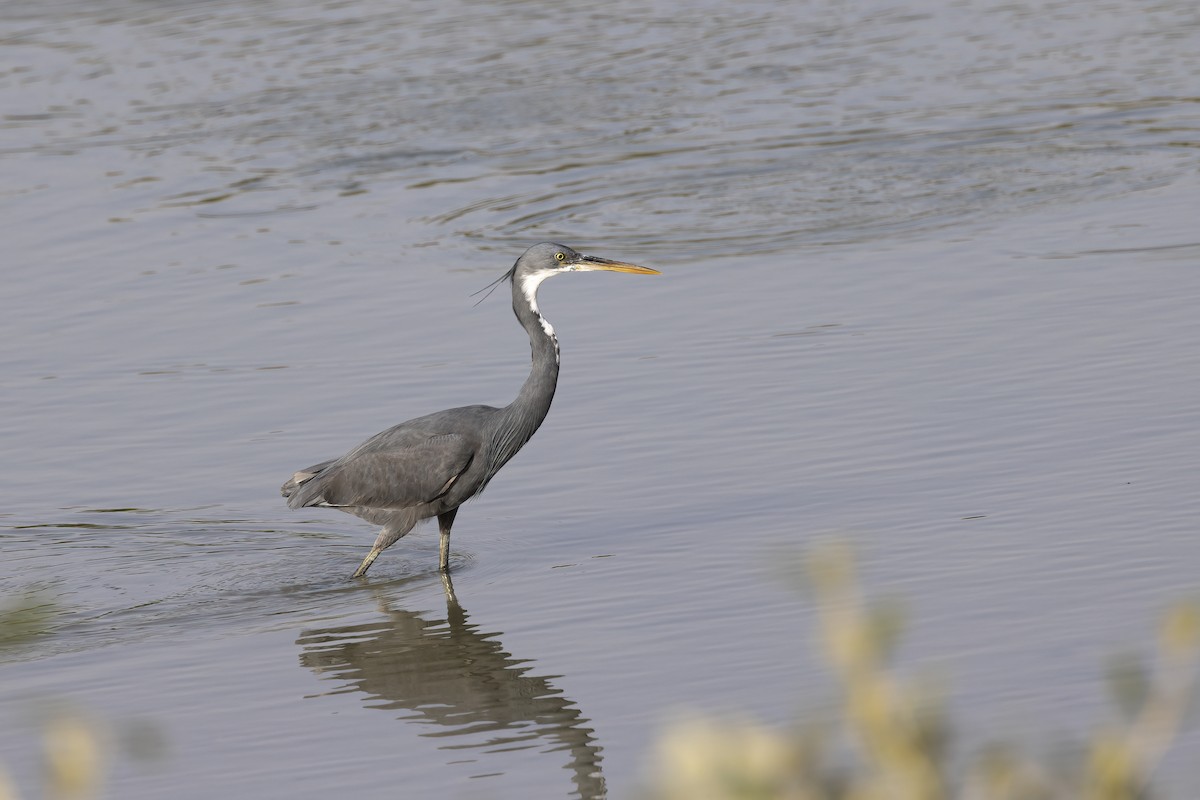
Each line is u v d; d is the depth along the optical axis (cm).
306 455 1602
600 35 3566
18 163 2822
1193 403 1555
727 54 3388
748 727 403
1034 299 1953
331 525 1480
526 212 2498
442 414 1384
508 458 1406
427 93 3148
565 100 3081
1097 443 1475
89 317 2081
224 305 2105
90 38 3719
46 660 1182
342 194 2609
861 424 1584
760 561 1281
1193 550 1211
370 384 1791
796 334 1889
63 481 1567
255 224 2470
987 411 1588
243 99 3153
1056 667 1021
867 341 1844
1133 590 1145
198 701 1095
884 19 3653
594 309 2050
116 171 2759
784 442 1554
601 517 1423
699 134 2872
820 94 3089
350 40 3600
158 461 1609
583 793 914
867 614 424
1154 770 847
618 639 1156
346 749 998
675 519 1397
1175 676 593
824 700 985
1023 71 3197
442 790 932
